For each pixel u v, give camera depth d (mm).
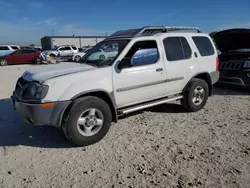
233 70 7863
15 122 5387
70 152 3943
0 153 3945
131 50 4656
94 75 4199
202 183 3016
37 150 4043
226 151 3834
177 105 6465
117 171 3340
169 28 5520
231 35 8336
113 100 4441
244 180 3062
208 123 5105
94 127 4230
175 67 5293
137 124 5117
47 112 3838
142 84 4785
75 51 30812
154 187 2967
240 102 6770
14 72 16219
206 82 6168
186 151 3867
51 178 3219
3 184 3098
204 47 5977
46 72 4230
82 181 3133
